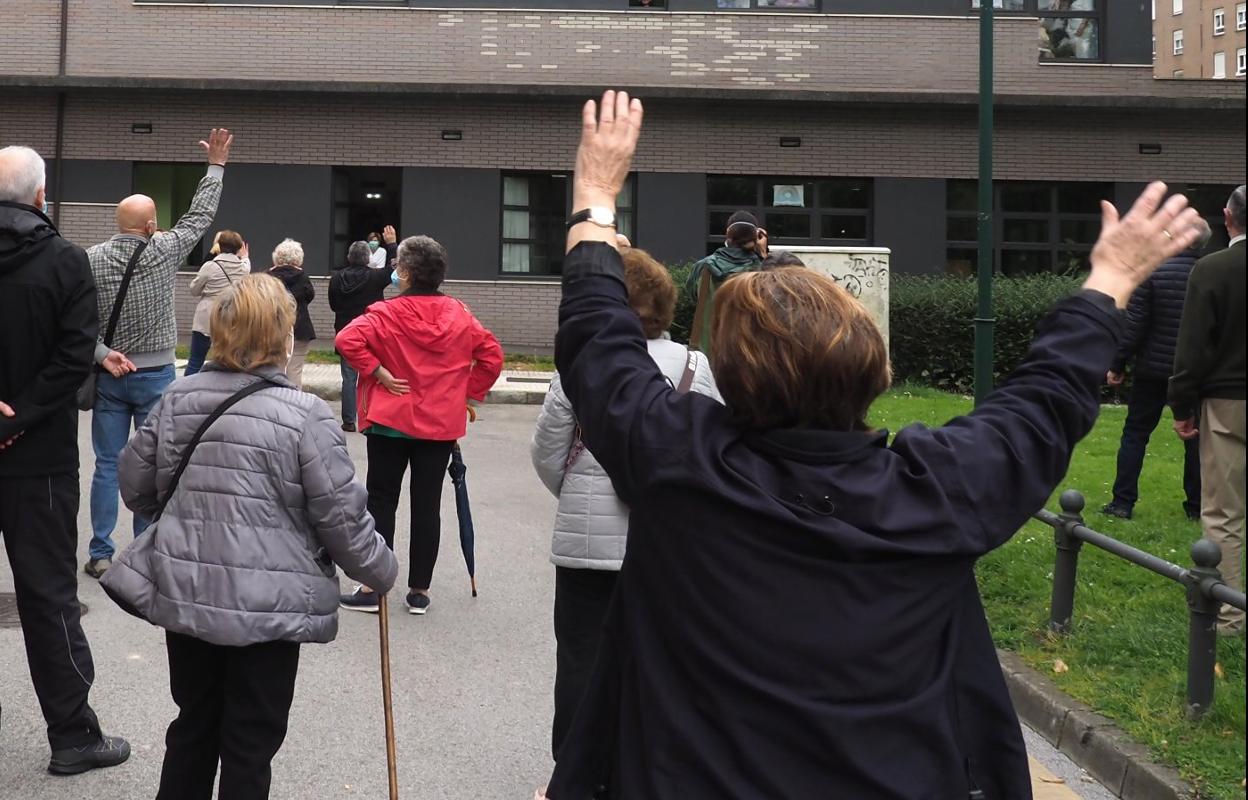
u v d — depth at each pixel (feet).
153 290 21.79
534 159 64.59
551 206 65.72
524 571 23.79
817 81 64.80
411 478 20.35
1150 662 16.87
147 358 22.02
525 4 64.54
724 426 6.01
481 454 37.19
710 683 5.71
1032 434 6.04
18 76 62.23
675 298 12.91
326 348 60.49
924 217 64.90
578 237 6.69
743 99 63.10
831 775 5.55
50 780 13.44
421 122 64.18
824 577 5.65
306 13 64.03
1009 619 19.16
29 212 13.39
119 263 21.42
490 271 64.64
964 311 52.65
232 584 10.61
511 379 52.75
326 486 10.82
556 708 12.79
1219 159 65.36
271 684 10.89
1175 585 20.30
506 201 65.36
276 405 10.97
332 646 18.78
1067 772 14.70
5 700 15.87
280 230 64.13
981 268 23.31
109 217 64.03
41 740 14.61
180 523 10.85
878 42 64.75
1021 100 63.05
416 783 13.87
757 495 5.72
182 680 11.21
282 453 10.81
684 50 64.54
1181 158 65.36
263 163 64.08
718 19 64.54
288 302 11.37
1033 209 66.03
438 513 20.48
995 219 65.87
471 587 22.30
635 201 64.64
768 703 5.59
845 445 5.92
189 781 11.23
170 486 11.00
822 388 5.93
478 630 19.83
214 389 11.09
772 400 5.93
